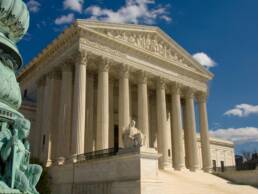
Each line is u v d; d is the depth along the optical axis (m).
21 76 64.88
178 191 35.75
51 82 52.53
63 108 47.72
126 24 54.38
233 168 60.19
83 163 38.19
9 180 7.82
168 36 62.16
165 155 54.00
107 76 49.94
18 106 9.81
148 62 57.22
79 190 37.56
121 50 53.31
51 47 53.41
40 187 41.78
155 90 64.75
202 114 65.62
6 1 9.19
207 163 61.69
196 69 66.88
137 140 30.97
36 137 53.47
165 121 56.53
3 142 8.38
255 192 45.88
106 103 48.25
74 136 43.69
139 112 53.94
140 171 29.17
